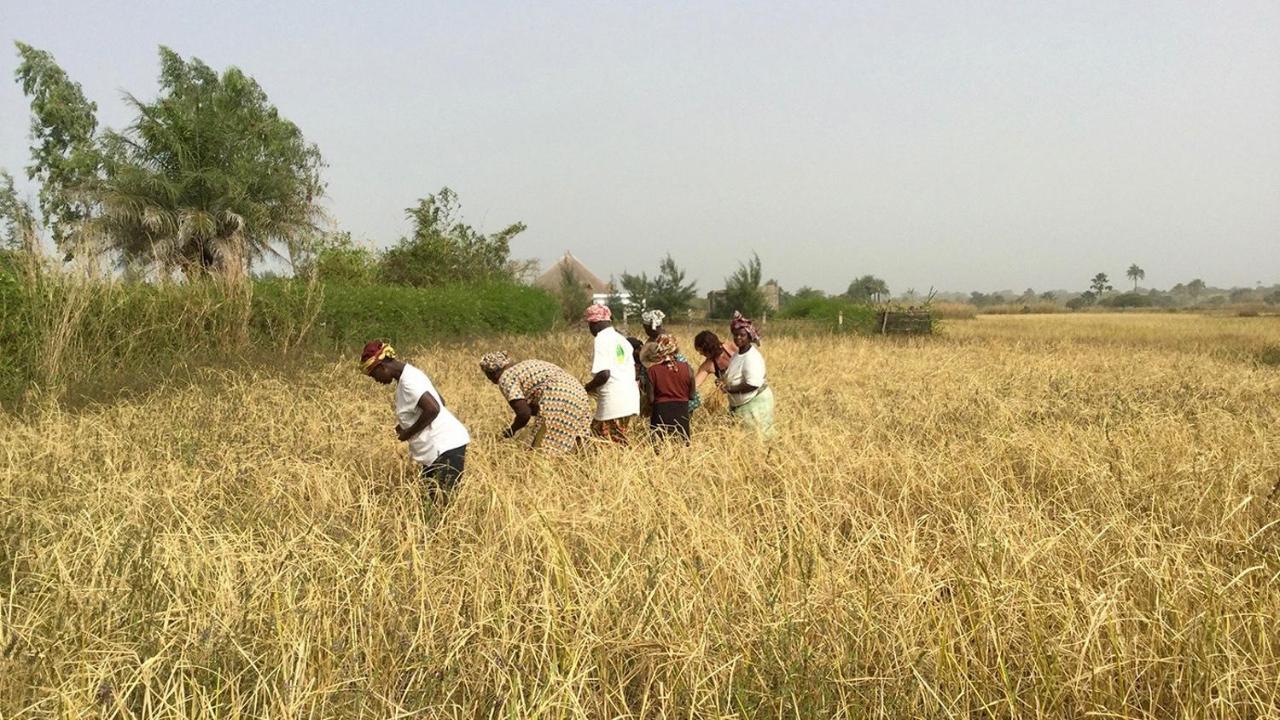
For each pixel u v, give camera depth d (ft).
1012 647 13.19
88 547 15.57
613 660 13.00
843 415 33.24
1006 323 173.27
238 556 15.34
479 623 13.10
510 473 22.98
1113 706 11.91
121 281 48.06
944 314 231.91
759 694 11.99
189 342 51.55
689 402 29.07
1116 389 42.96
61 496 19.97
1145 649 12.84
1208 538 15.88
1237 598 13.73
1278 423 29.14
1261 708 11.29
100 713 11.10
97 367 43.06
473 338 78.28
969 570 15.06
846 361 59.82
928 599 13.35
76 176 116.16
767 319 145.48
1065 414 33.88
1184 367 57.67
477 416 31.55
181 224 107.34
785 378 48.32
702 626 13.43
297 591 14.21
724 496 19.45
